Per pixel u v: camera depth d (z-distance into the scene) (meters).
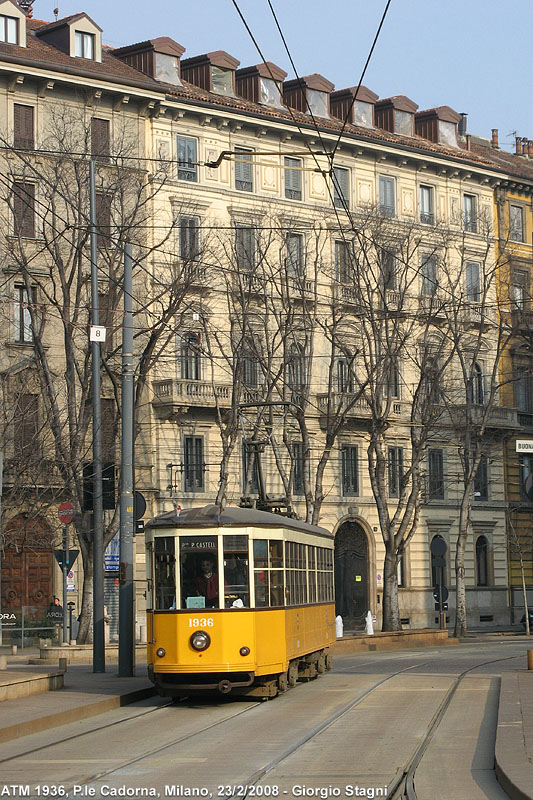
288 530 23.55
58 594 46.06
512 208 63.12
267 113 52.56
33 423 39.12
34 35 49.66
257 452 30.25
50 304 39.69
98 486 27.58
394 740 16.34
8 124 44.94
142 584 48.34
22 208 44.38
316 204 54.22
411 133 60.56
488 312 58.78
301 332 51.16
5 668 25.36
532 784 11.54
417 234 56.19
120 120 47.97
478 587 59.66
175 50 50.97
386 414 47.38
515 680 24.58
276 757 14.84
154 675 21.64
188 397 48.38
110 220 41.78
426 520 57.78
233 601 21.48
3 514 37.09
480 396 59.34
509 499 61.50
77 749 15.95
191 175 50.09
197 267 40.88
